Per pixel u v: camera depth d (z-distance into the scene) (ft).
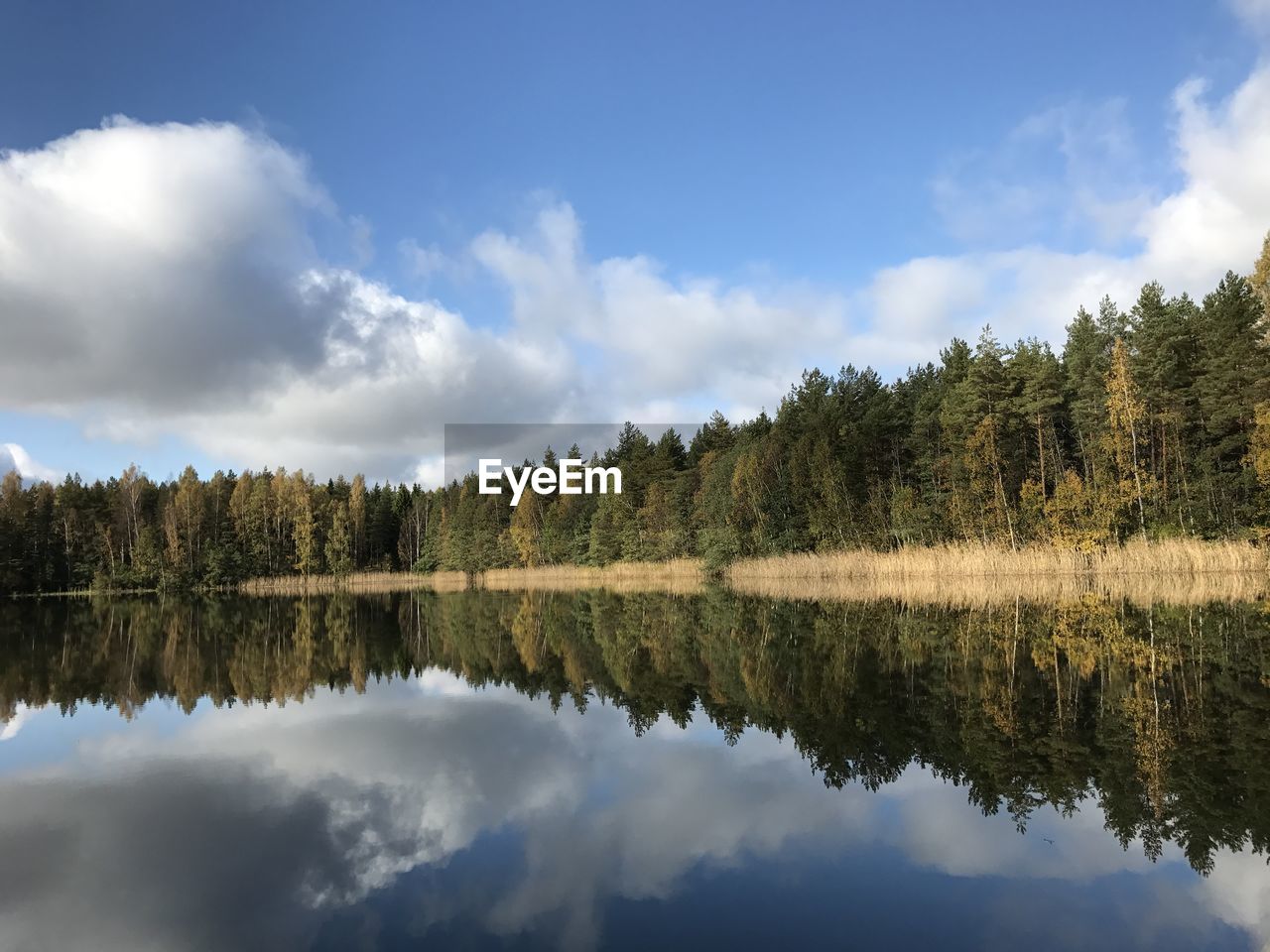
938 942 16.11
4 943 16.75
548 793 26.84
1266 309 110.52
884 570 127.65
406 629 92.48
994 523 133.39
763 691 43.42
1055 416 149.69
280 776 29.76
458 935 16.72
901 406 171.73
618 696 44.68
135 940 16.89
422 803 26.12
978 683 42.04
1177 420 124.67
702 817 23.90
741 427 227.40
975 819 23.04
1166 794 24.56
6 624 112.27
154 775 30.14
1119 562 111.04
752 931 16.67
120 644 81.56
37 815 25.49
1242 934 16.24
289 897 18.92
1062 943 15.99
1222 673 42.50
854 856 20.68
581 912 17.76
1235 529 117.50
